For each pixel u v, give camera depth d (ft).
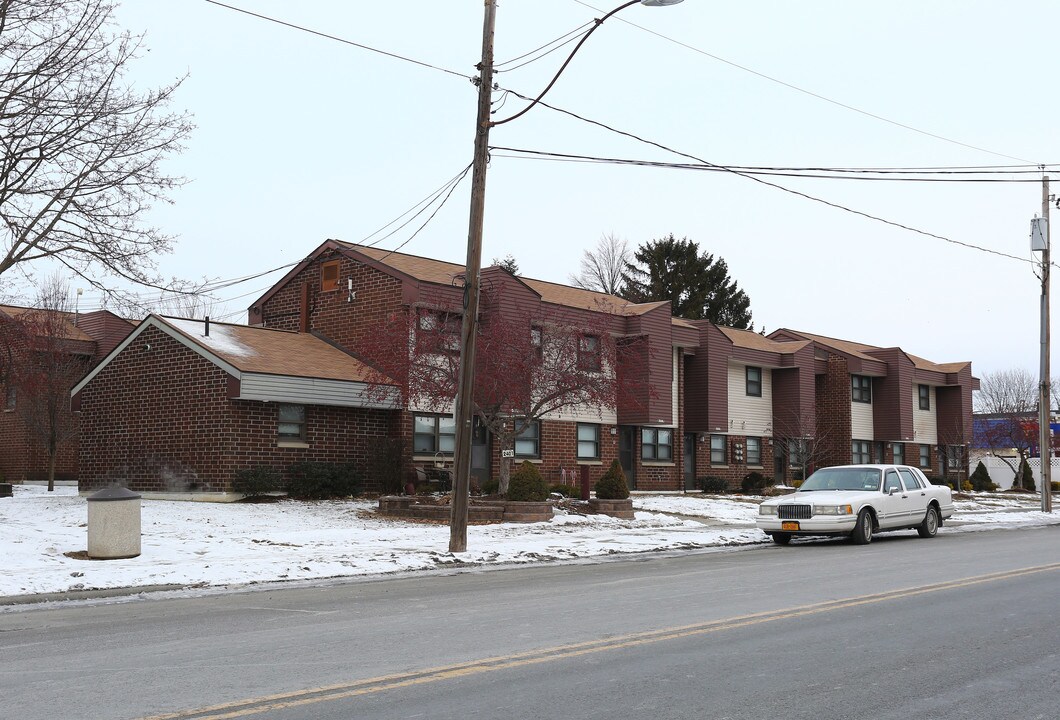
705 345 128.06
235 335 93.40
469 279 56.65
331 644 28.12
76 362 111.86
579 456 111.65
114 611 36.22
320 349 97.55
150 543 55.42
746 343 141.59
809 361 144.56
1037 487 169.37
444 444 97.40
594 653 26.48
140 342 90.74
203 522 66.80
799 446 139.64
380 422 93.56
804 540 71.46
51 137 57.47
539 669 24.41
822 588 41.01
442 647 27.48
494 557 54.49
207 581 43.52
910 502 71.72
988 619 32.63
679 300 234.58
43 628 32.07
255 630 30.94
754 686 22.74
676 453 125.18
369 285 98.48
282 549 54.80
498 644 27.91
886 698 21.72
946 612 34.14
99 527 49.62
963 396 172.96
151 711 20.22
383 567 49.21
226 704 20.77
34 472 120.26
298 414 87.25
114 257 59.77
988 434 185.16
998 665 25.31
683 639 28.68
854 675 23.99
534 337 86.63
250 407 83.61
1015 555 57.11
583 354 84.12
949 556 56.39
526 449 105.60
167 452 87.15
